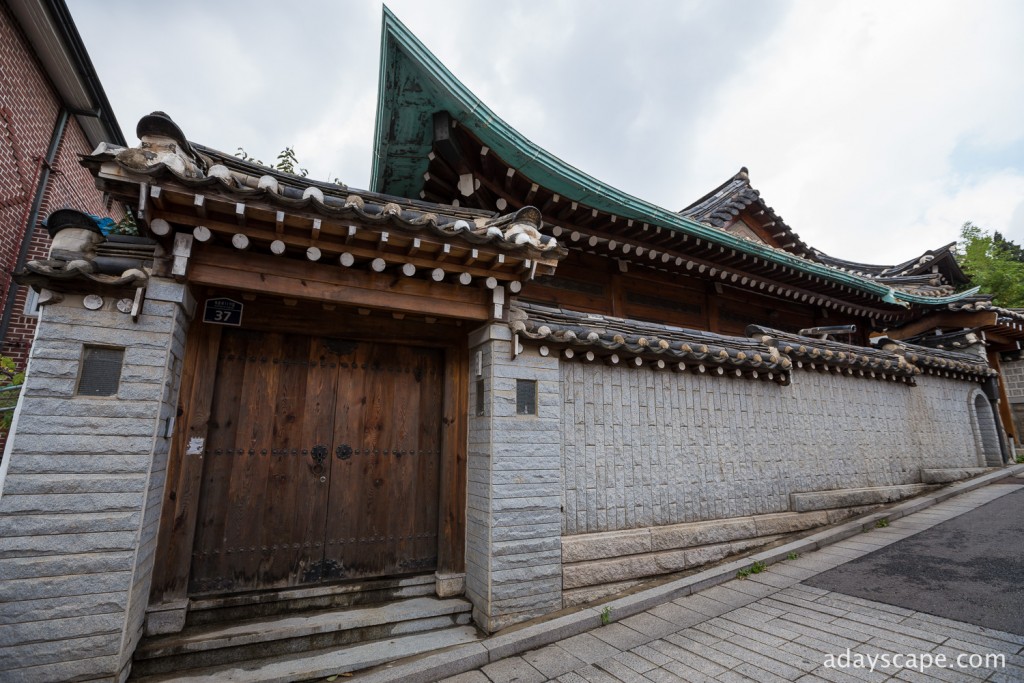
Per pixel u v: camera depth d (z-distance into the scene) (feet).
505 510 14.87
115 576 10.63
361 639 13.48
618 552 16.94
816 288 32.12
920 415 30.99
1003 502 25.71
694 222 23.63
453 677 12.27
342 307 15.37
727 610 15.74
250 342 14.70
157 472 11.85
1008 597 14.73
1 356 24.66
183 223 11.46
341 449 15.30
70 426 10.84
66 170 33.47
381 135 18.94
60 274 10.79
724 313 31.22
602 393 18.44
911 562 18.47
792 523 22.02
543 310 17.88
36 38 27.84
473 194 20.18
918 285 45.75
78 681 10.11
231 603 13.15
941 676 11.17
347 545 14.87
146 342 11.71
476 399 16.47
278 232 12.11
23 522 10.21
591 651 13.41
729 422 21.72
